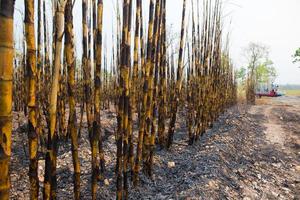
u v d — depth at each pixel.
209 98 11.75
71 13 3.03
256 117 18.17
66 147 7.96
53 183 2.95
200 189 5.32
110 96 16.12
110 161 6.90
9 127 1.54
